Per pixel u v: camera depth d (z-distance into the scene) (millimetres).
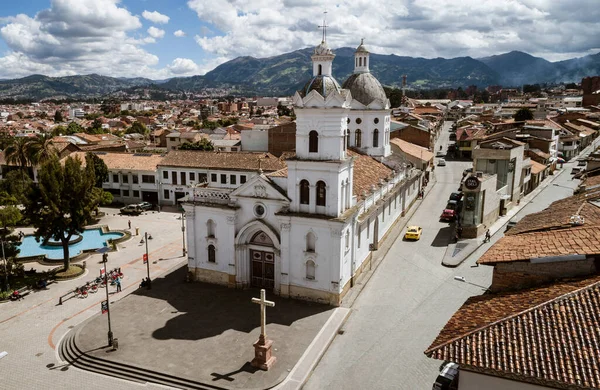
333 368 32312
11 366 33562
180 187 81625
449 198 81812
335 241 40094
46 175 47688
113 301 43594
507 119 154375
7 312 41969
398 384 30359
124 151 111812
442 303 41531
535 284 23969
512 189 73000
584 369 16797
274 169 74625
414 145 99500
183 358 33531
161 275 49906
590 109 192750
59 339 37406
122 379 31938
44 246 62719
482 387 18859
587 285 20484
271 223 43125
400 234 62281
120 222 73438
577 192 44750
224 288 45781
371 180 54750
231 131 139500
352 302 42000
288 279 42906
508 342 18672
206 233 46188
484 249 54969
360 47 65312
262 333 32062
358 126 65500
